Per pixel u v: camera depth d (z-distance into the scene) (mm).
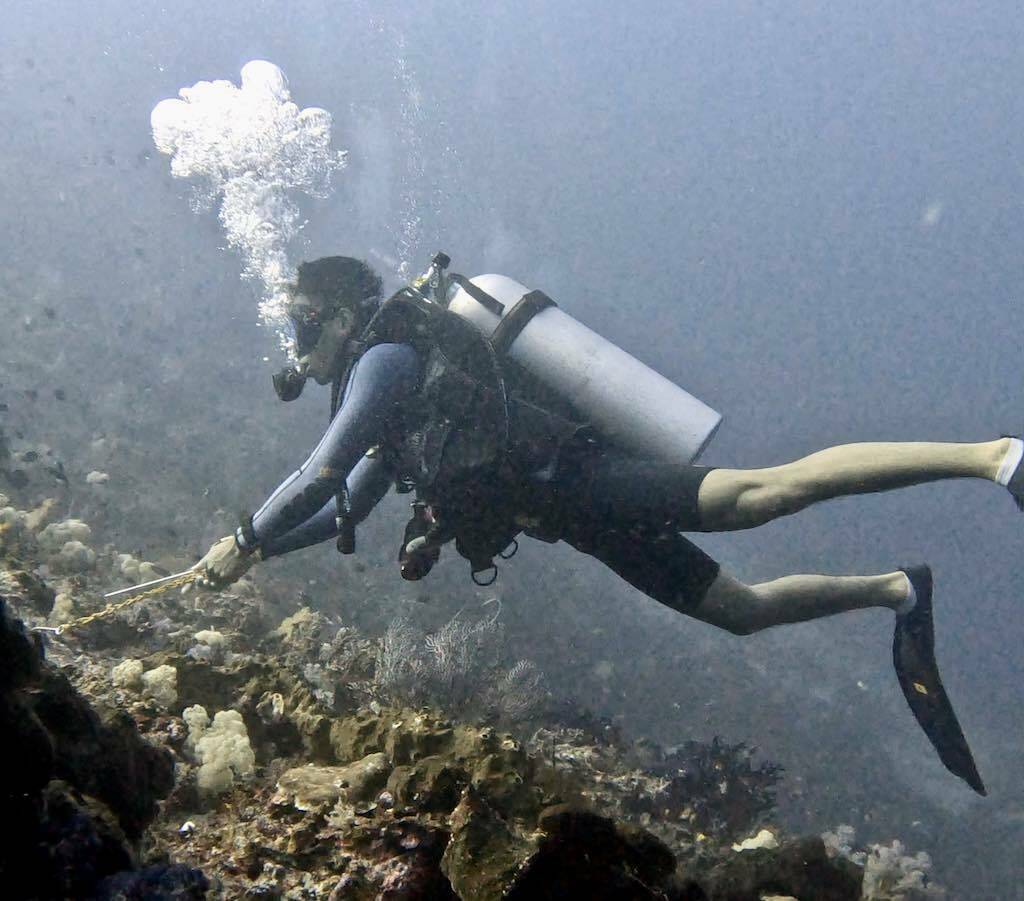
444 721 2367
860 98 85812
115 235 15500
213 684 2805
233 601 4652
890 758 11297
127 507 6797
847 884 2477
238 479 8945
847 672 13961
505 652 6656
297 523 3131
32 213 15523
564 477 3229
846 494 3002
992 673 20125
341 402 3217
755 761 8547
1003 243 73750
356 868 1789
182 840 1903
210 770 2170
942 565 28328
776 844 3947
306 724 2604
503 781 2037
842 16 81750
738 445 24938
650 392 3539
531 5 75438
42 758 1243
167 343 12266
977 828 9852
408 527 3521
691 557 3596
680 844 3514
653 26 80125
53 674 1559
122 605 3297
